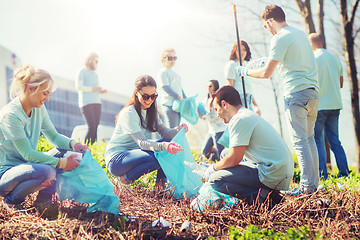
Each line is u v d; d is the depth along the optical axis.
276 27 3.85
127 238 2.68
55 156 3.43
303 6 9.55
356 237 2.75
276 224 2.95
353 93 9.87
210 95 6.33
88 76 7.11
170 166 3.70
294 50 3.69
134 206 3.35
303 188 3.65
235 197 3.28
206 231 2.88
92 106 7.09
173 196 3.65
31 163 3.13
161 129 4.11
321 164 5.37
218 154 6.26
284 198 3.34
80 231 2.77
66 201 3.32
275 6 3.85
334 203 3.35
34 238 2.69
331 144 5.67
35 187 3.08
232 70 5.55
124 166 3.76
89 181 3.12
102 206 3.12
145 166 3.74
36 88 3.13
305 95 3.70
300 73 3.72
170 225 2.94
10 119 3.09
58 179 3.17
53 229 2.82
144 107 3.84
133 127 3.75
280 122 13.89
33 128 3.34
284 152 3.13
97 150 5.63
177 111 5.66
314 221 2.99
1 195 3.09
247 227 2.74
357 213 3.22
